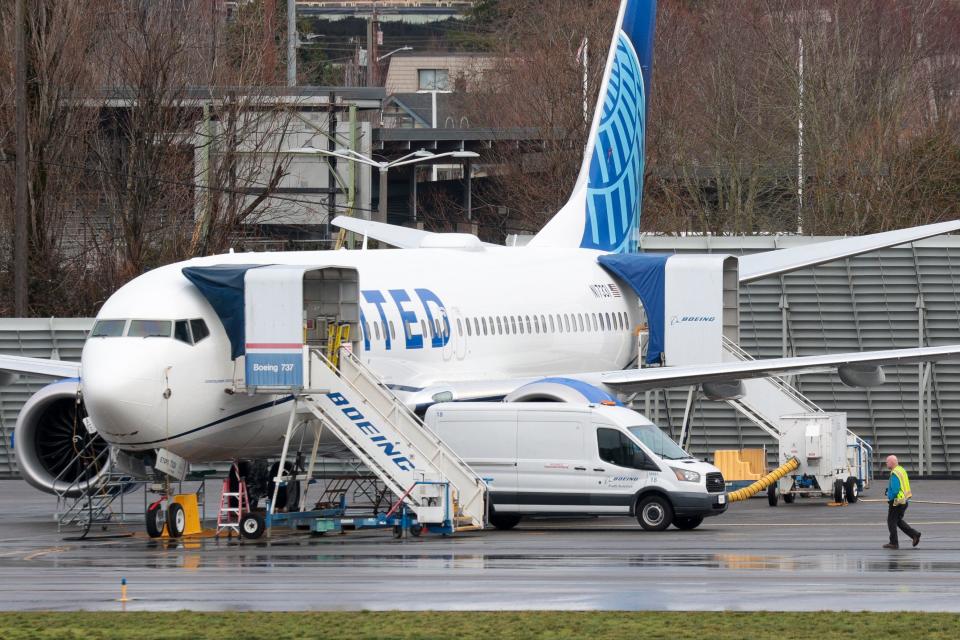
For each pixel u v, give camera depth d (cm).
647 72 17725
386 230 16838
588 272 15562
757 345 18462
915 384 18238
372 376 11069
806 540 10612
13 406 17725
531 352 13988
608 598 7525
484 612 7050
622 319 15762
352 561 9250
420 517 10850
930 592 7738
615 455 11425
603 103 16775
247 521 10775
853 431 18375
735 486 14938
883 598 7519
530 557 9444
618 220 16962
